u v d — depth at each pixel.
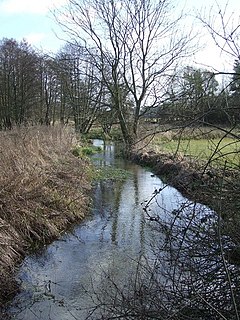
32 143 13.72
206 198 4.52
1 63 40.22
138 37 22.64
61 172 12.59
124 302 4.34
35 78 40.09
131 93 23.20
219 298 3.96
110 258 7.51
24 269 7.10
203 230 4.40
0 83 40.03
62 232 9.16
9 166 9.54
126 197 12.70
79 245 8.36
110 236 8.88
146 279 5.21
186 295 4.16
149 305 4.20
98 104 26.19
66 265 7.29
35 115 39.62
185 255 4.52
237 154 4.53
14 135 14.21
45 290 6.30
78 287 6.35
